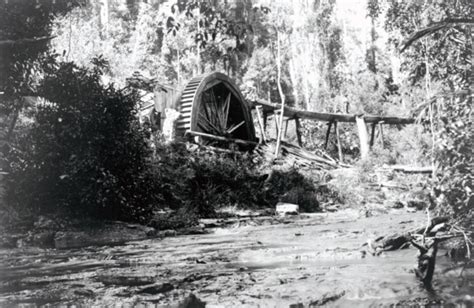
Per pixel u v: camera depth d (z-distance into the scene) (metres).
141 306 2.48
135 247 6.96
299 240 6.38
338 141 26.02
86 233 8.73
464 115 3.34
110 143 9.57
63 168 9.23
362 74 42.62
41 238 8.23
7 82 10.01
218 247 6.12
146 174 10.59
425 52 11.71
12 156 9.38
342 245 5.22
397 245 4.49
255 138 22.31
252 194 14.95
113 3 54.59
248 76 41.78
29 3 10.16
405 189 18.33
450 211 3.31
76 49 30.84
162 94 18.86
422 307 2.12
